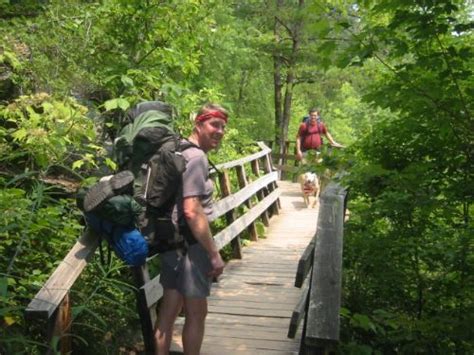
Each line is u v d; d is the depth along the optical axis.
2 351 3.09
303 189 10.66
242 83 16.66
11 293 3.46
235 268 6.39
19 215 3.56
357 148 4.88
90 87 5.99
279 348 4.12
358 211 5.01
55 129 4.16
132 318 4.35
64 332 2.98
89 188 3.28
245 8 16.11
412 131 4.36
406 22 3.53
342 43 3.70
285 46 16.48
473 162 4.12
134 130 3.32
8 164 4.72
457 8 3.41
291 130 24.17
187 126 6.27
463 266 4.18
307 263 3.33
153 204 3.25
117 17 6.06
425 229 4.59
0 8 6.24
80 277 4.07
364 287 4.84
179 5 6.18
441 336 4.03
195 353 3.39
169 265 3.34
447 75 3.60
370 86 4.35
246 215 7.12
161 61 6.47
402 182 4.18
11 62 4.92
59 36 5.61
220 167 6.23
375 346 4.51
